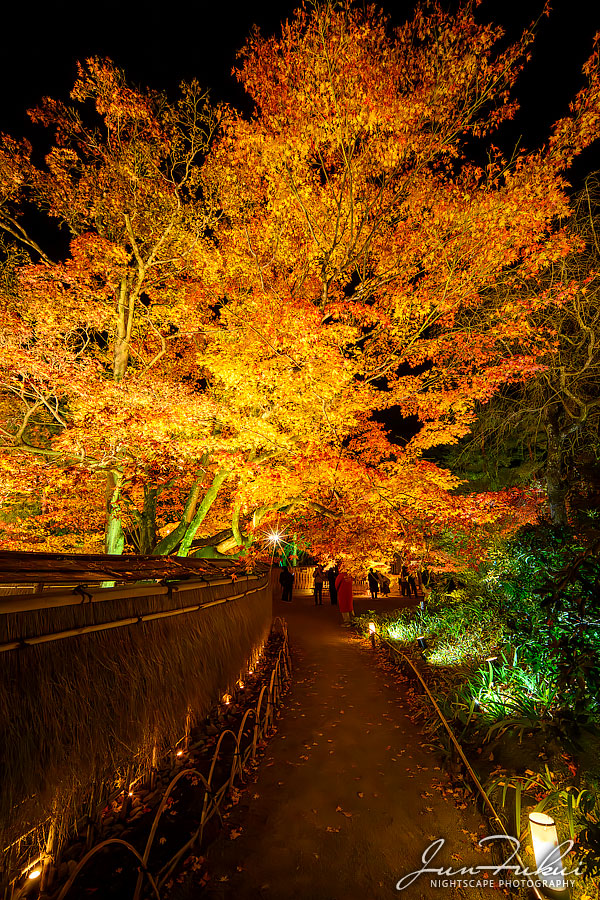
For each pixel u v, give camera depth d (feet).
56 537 39.68
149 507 43.80
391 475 30.60
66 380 25.54
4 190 29.78
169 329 36.73
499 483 53.31
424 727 20.51
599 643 11.52
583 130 26.86
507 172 29.48
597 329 38.14
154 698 14.65
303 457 29.25
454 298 33.12
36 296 27.50
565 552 18.52
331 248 31.50
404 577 74.64
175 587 16.48
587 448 39.55
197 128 30.68
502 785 13.84
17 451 27.86
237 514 39.04
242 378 27.76
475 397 33.04
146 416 25.38
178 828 12.35
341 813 13.70
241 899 10.19
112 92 27.45
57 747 9.87
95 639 12.00
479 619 34.58
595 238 37.47
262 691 19.81
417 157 30.89
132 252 32.60
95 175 30.58
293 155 29.99
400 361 34.19
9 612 8.63
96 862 10.63
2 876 8.37
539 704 17.25
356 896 10.42
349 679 29.50
